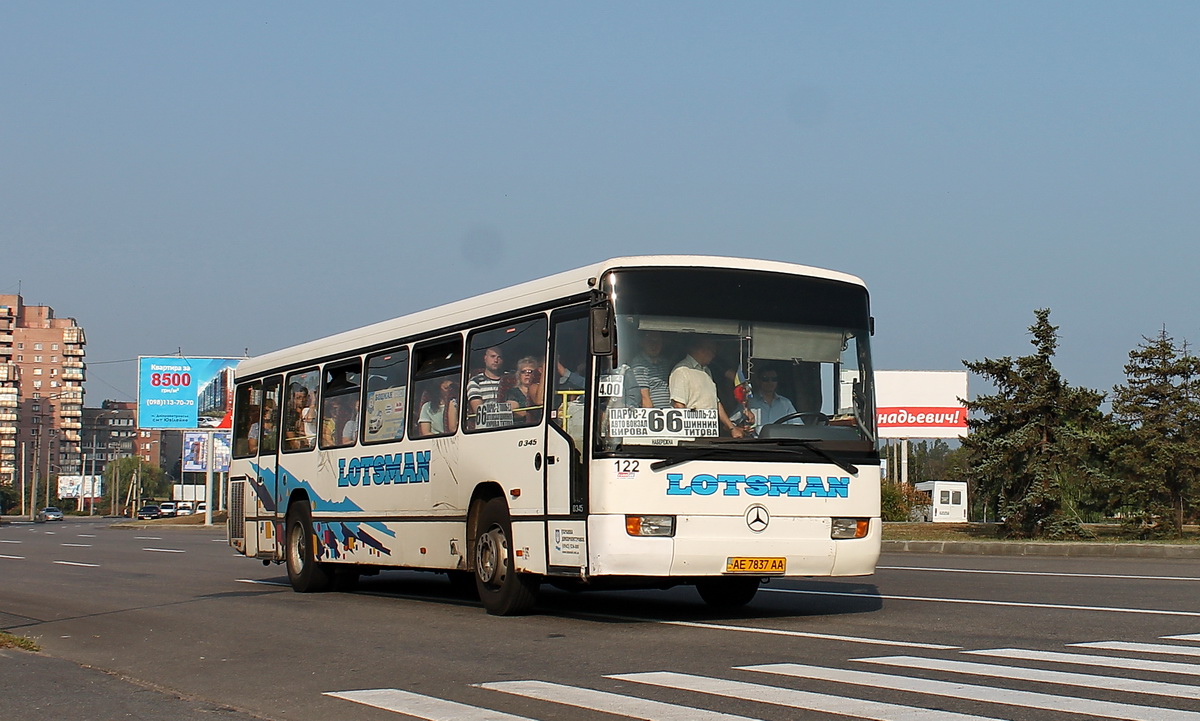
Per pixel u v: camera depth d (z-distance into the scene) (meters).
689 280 12.07
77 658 11.27
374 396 16.45
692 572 11.56
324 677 9.57
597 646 10.71
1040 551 25.70
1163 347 31.72
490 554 13.56
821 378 12.35
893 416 56.31
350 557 16.78
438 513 14.68
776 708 7.49
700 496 11.63
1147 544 24.41
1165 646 9.84
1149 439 30.61
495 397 13.68
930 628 11.34
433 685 8.91
